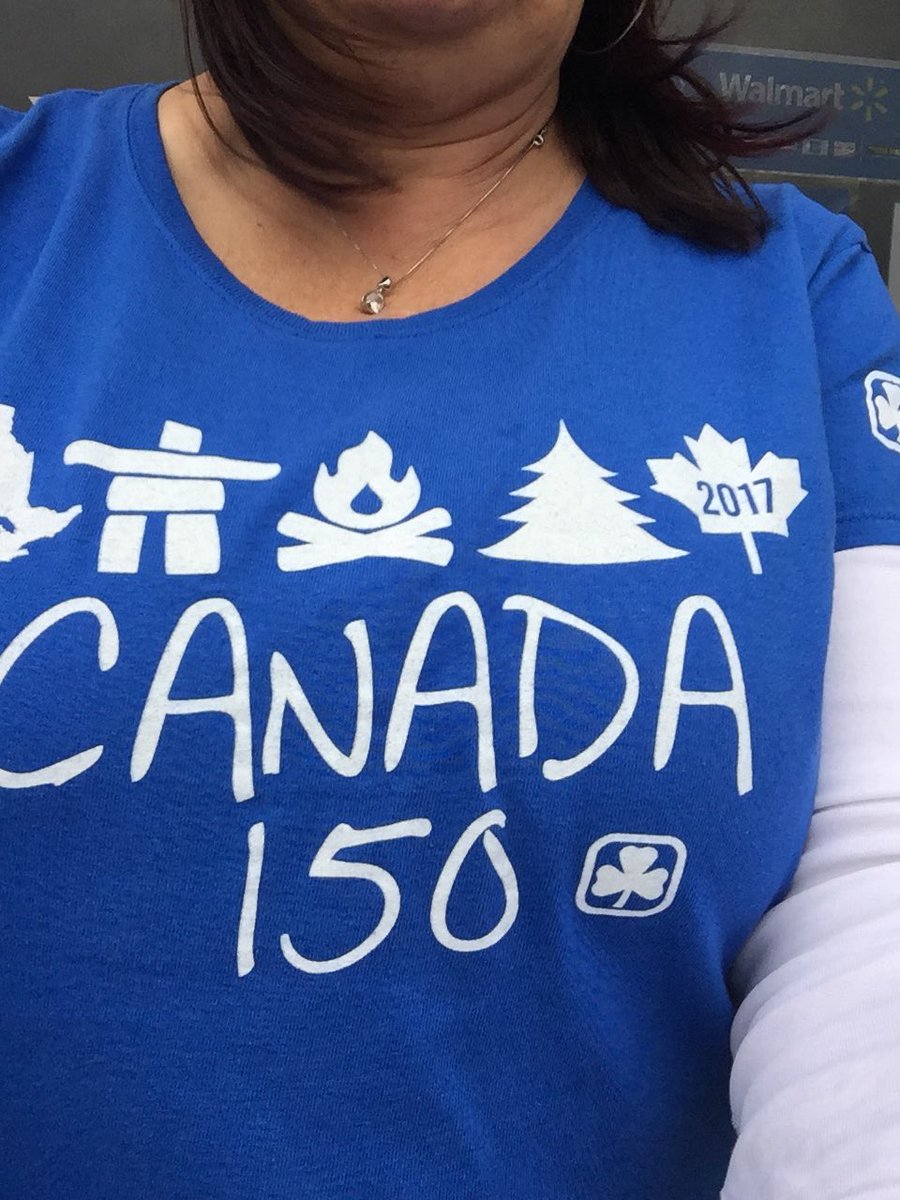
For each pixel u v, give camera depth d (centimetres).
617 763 41
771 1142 40
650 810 41
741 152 54
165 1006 40
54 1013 40
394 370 43
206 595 40
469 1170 43
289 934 40
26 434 41
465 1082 42
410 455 42
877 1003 40
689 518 43
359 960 40
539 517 42
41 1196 42
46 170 48
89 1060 41
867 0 104
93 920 40
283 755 40
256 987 40
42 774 39
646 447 43
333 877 40
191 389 42
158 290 44
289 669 40
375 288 46
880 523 47
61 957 40
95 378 42
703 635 42
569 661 41
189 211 47
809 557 44
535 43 44
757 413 45
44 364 43
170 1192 42
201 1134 41
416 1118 42
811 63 104
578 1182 45
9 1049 41
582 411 43
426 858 40
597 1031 44
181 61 94
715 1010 46
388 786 40
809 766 44
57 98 50
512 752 40
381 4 41
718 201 48
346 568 40
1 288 45
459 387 43
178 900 40
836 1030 40
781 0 102
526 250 47
